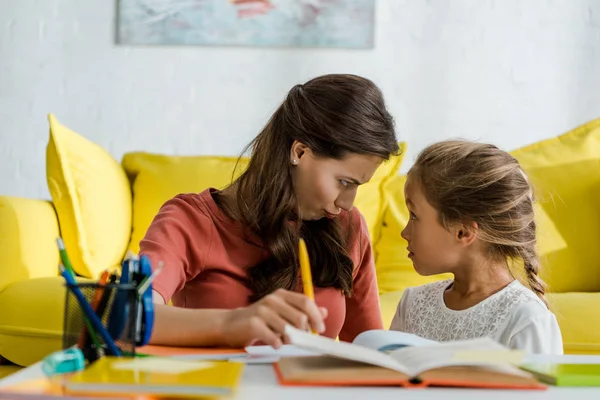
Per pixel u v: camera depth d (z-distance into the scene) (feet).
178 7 10.37
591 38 10.32
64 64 10.46
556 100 10.35
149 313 2.86
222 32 10.37
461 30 10.36
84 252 7.00
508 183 4.37
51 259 6.75
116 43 10.44
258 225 4.31
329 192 4.10
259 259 4.42
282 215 4.26
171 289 3.92
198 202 4.46
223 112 10.41
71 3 10.44
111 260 7.36
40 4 10.46
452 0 10.36
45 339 5.70
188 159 8.25
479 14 10.36
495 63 10.37
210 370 2.42
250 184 4.38
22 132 10.48
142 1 10.37
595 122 8.33
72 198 7.02
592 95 10.34
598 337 5.92
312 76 10.34
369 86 4.15
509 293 4.26
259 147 4.40
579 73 10.34
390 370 2.54
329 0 10.31
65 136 7.28
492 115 10.36
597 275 7.37
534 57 10.37
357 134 3.96
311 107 4.09
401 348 2.89
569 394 2.36
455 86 10.37
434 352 2.61
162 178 8.00
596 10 10.32
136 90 10.44
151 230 4.28
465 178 4.33
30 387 2.18
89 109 10.44
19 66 10.47
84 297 2.66
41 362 2.69
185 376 2.29
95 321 2.67
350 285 4.51
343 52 10.35
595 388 2.49
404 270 7.53
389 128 4.10
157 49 10.43
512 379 2.50
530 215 4.48
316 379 2.39
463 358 2.48
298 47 10.36
